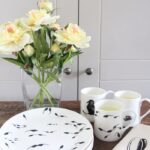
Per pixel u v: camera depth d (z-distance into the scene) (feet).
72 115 2.39
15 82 3.52
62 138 2.05
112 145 2.20
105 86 3.61
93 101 2.47
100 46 3.42
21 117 2.35
